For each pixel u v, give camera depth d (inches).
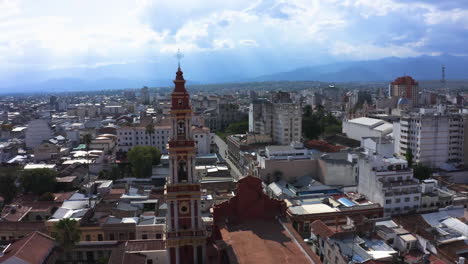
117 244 3341.5
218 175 5654.5
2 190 4943.4
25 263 2844.5
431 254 3171.8
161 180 5861.2
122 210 4060.0
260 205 2834.6
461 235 3378.4
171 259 2593.5
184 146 2519.7
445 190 4758.9
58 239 3117.6
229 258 2182.6
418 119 6417.3
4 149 7770.7
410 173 4343.0
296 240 2431.1
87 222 3757.4
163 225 3641.7
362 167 4584.2
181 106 2527.1
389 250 3198.8
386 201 4151.1
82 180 5797.2
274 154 5841.5
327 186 5147.6
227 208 2817.4
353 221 3629.4
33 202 4473.4
